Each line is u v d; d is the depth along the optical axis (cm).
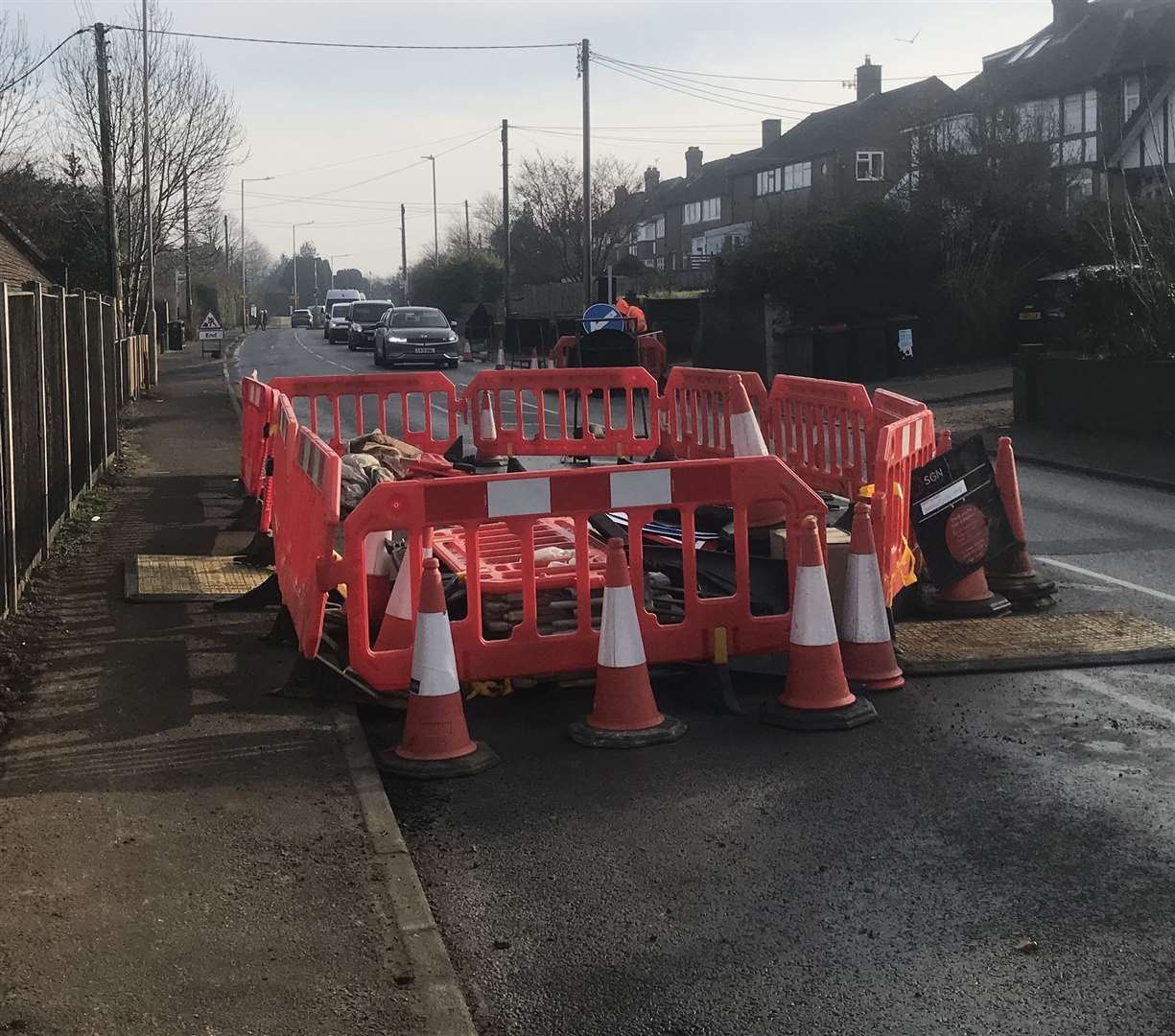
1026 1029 374
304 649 660
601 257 6938
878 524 739
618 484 658
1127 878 472
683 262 8575
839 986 400
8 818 509
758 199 7244
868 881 473
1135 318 1830
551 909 455
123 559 1022
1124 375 1808
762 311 3297
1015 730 635
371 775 559
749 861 491
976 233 3366
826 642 646
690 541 670
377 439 1236
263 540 998
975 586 856
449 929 441
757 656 696
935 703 679
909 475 842
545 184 7069
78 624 812
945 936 430
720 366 3484
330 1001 378
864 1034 373
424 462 1121
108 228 3116
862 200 3547
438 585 594
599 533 826
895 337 3066
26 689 673
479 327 5672
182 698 659
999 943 425
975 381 2827
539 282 7469
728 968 412
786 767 590
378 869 467
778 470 677
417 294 9456
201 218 5131
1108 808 537
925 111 3734
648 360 2894
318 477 666
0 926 420
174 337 5731
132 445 1928
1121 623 830
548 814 540
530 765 598
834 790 561
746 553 679
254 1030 362
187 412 2523
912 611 860
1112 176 4041
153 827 502
